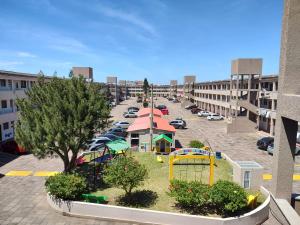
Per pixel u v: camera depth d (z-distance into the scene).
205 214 14.10
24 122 17.61
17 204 16.03
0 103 34.50
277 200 14.79
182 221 13.48
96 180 19.33
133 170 15.45
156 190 17.33
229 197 13.57
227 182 14.79
